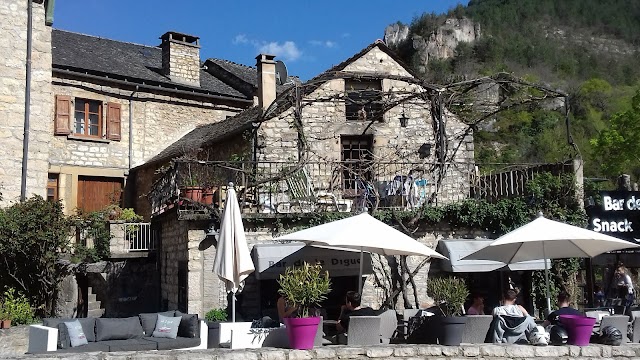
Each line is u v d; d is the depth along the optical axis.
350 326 8.37
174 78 23.16
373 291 12.77
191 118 23.34
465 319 8.39
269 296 12.52
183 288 12.77
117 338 9.84
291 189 13.27
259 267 11.60
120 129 21.50
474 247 12.70
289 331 7.91
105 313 15.87
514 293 9.08
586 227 13.28
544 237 8.88
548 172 13.53
